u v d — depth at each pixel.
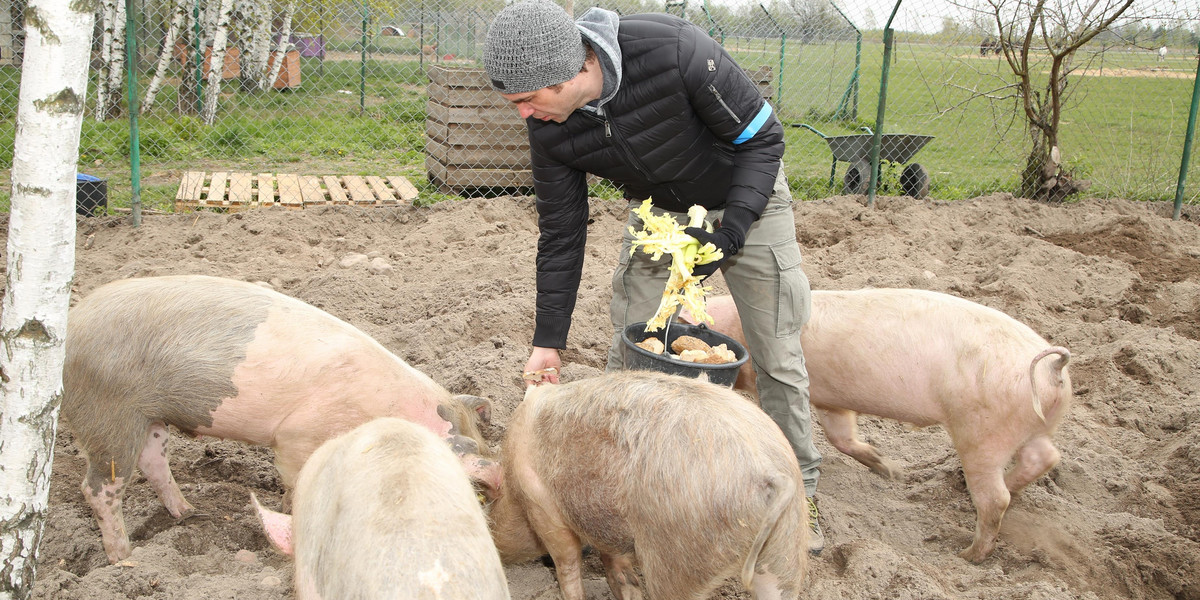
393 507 2.16
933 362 3.81
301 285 6.71
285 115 13.99
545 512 3.11
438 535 2.10
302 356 3.42
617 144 3.34
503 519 3.34
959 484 4.43
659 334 3.66
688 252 3.17
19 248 2.47
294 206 8.61
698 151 3.41
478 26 16.45
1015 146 12.77
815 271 7.54
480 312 6.03
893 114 16.06
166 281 3.60
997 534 3.78
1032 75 12.70
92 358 3.38
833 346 4.03
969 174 11.93
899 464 4.71
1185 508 4.27
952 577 3.63
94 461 3.43
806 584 3.53
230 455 4.42
